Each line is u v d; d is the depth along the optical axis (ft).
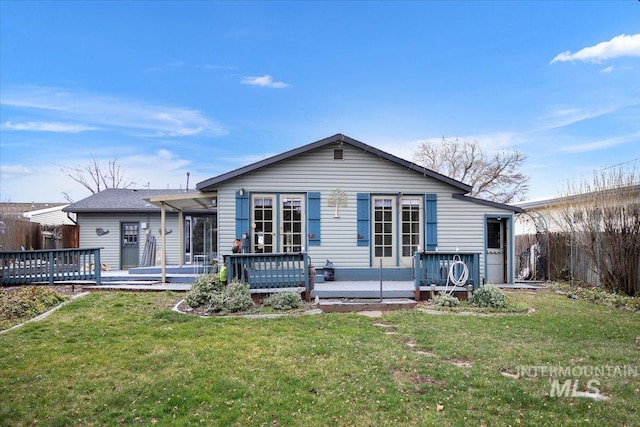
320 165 39.17
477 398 13.82
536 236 50.24
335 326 23.17
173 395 14.06
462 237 40.55
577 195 42.75
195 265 51.75
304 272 30.63
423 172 39.88
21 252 36.17
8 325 23.20
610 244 38.47
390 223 39.83
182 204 45.37
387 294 31.50
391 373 16.11
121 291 34.94
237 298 27.32
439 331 22.17
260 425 12.19
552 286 41.47
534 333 21.88
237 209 38.06
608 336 21.42
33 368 16.46
